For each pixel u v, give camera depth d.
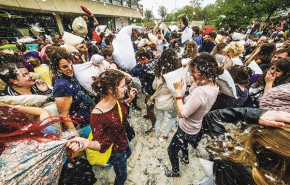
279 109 0.69
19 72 1.25
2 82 1.26
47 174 0.67
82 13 9.80
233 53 2.17
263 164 0.53
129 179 1.68
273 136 0.52
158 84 1.71
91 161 1.16
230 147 0.62
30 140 0.72
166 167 1.82
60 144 0.73
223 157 0.62
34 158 0.65
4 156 0.64
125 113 1.15
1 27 6.43
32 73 1.66
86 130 1.49
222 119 0.72
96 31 4.43
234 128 0.66
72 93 1.33
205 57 1.07
